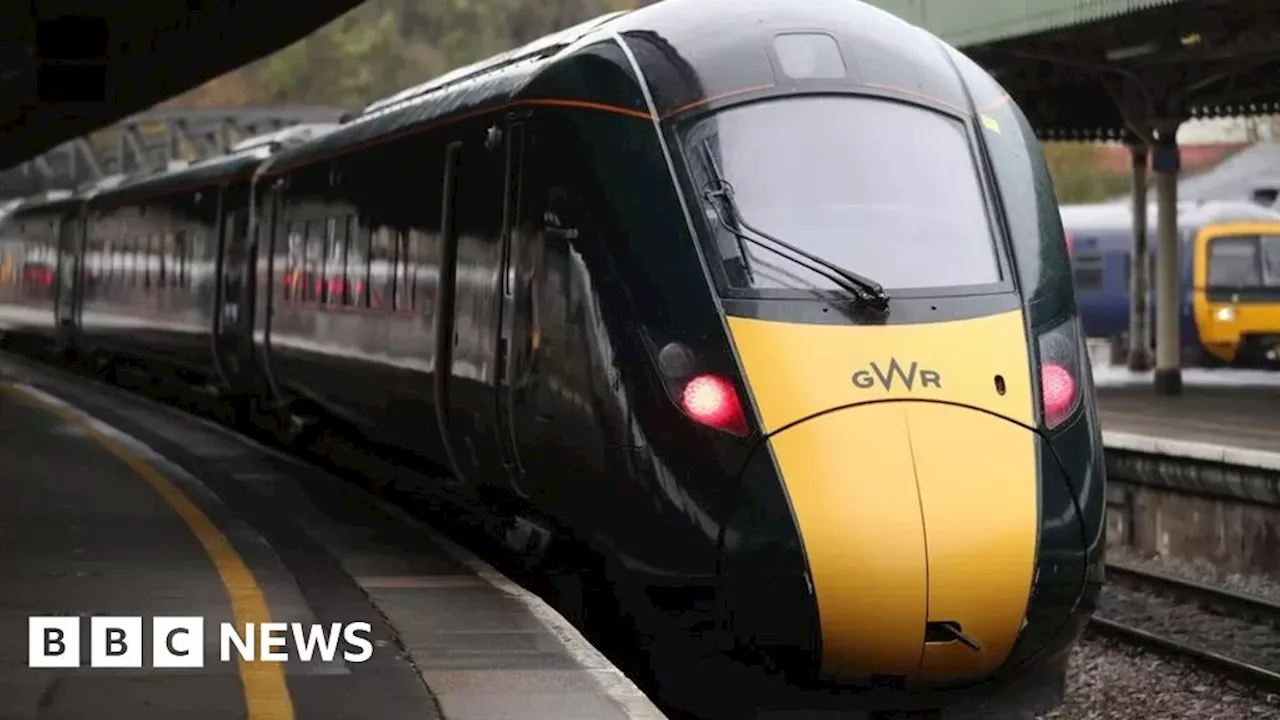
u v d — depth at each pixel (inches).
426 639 1228.5
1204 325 5275.6
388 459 2161.7
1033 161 1434.5
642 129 1363.2
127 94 3828.7
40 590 1397.6
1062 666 1289.4
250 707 1037.2
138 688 1078.4
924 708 1242.0
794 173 1342.3
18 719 1000.2
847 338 1256.2
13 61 3383.4
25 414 3179.1
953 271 1317.7
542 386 1421.0
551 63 1487.5
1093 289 5723.4
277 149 2940.5
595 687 1097.4
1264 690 1605.6
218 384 3260.3
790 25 1411.2
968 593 1202.6
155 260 3794.3
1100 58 3388.3
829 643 1200.2
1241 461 2228.1
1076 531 1254.9
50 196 5772.6
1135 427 2942.9
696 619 1243.2
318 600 1370.6
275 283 2628.0
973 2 3284.9
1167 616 2011.6
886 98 1387.8
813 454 1210.0
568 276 1381.6
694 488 1239.5
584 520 1363.2
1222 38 2987.2
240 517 1830.7
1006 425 1248.2
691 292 1285.7
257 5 2974.9
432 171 1769.2
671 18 1445.6
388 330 1931.6
